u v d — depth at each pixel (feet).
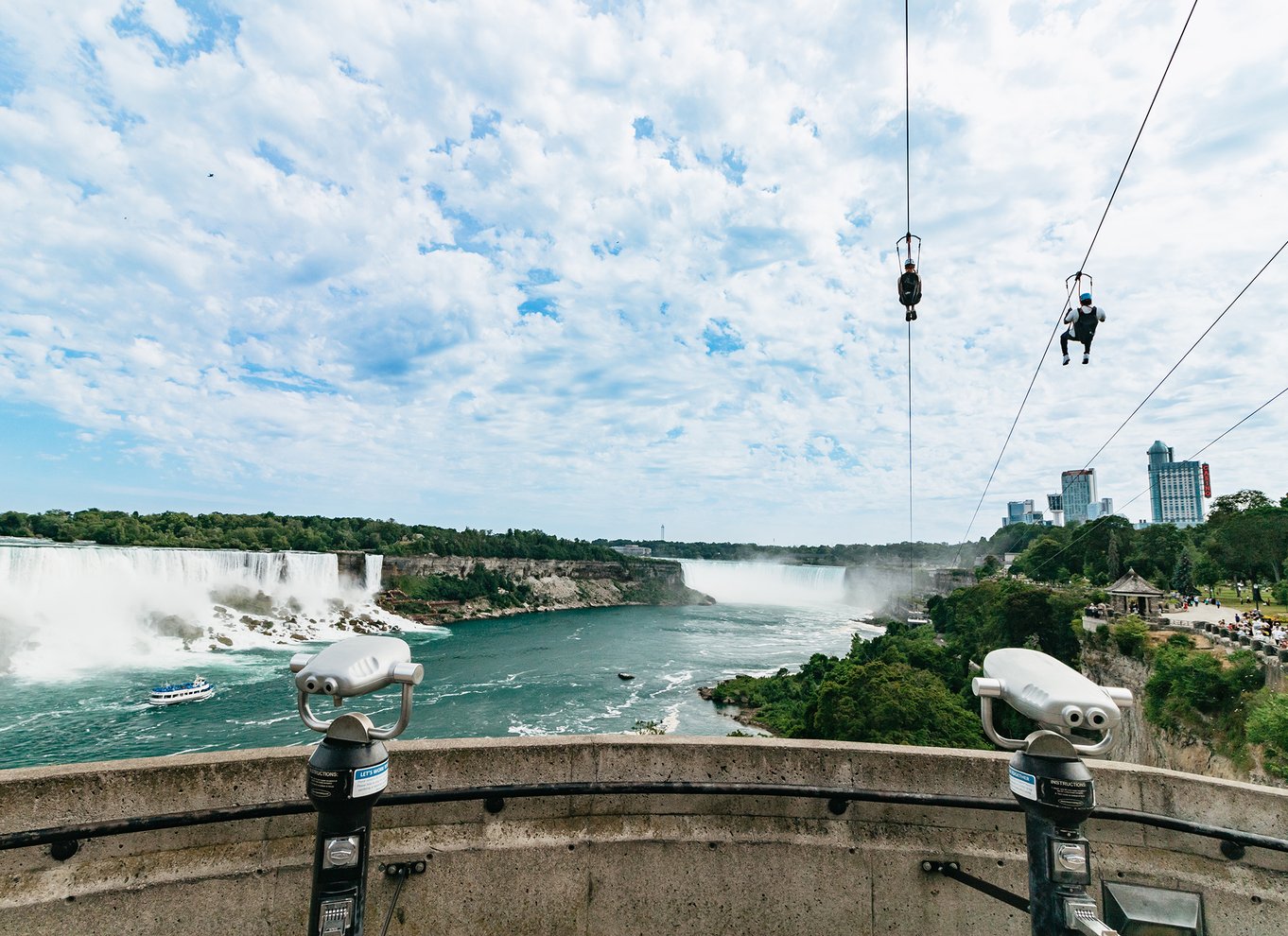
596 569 557.74
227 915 8.99
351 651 7.12
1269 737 74.08
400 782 9.91
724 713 162.40
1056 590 226.99
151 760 9.47
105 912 8.64
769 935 10.05
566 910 9.88
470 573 461.78
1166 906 9.70
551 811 10.22
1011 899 8.40
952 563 602.85
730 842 10.19
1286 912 9.62
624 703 169.37
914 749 10.73
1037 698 7.02
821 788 10.30
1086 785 6.92
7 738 126.31
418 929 9.47
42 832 8.20
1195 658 95.14
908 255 25.49
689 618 422.41
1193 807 10.34
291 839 9.43
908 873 10.15
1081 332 30.96
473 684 190.08
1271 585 208.85
